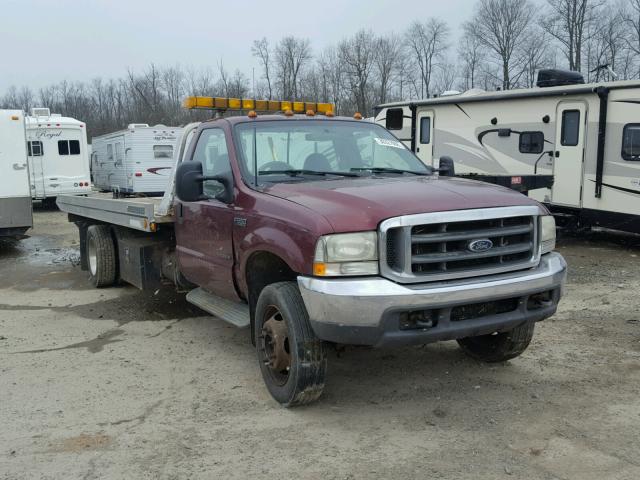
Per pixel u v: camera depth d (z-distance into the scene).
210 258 5.26
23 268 10.61
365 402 4.50
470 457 3.68
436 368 5.16
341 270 3.80
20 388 4.91
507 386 4.76
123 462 3.70
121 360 5.56
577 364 5.21
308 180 4.79
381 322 3.74
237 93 44.03
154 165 21.22
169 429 4.13
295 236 4.00
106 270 8.38
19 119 11.91
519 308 4.13
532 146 12.39
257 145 5.04
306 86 46.72
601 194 11.23
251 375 5.12
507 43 45.50
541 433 3.97
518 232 4.10
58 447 3.90
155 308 7.43
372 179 4.75
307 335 4.12
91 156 28.22
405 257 3.77
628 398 4.50
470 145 13.70
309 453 3.77
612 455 3.67
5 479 3.53
